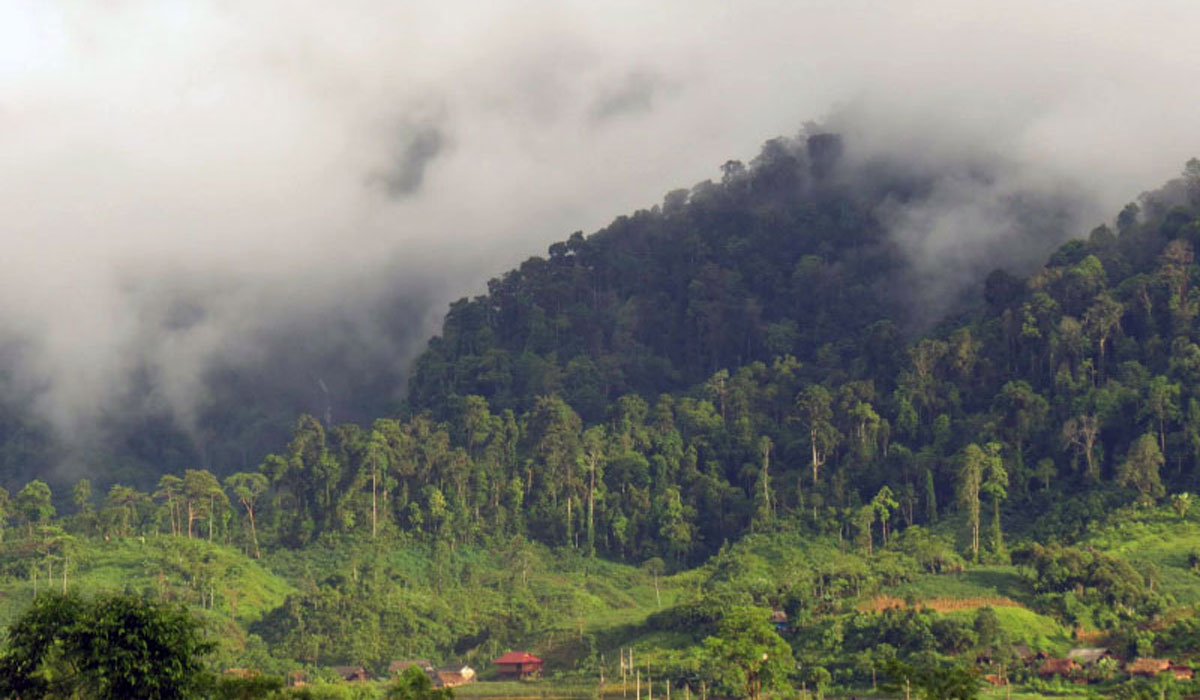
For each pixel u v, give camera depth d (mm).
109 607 114125
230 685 127250
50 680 110375
